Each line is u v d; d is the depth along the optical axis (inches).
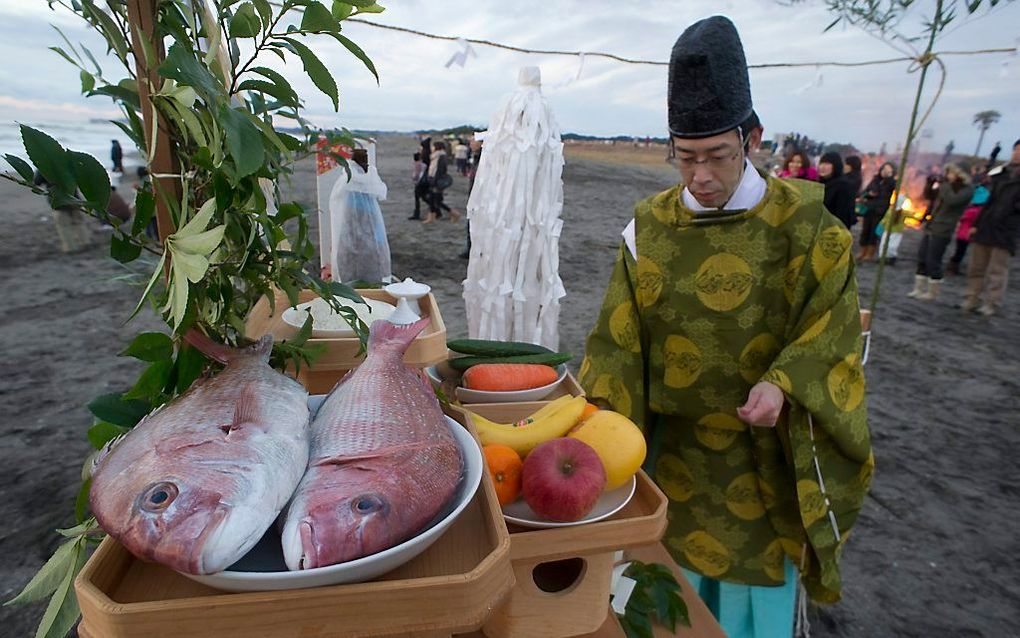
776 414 50.5
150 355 27.7
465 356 53.6
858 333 53.7
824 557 55.6
